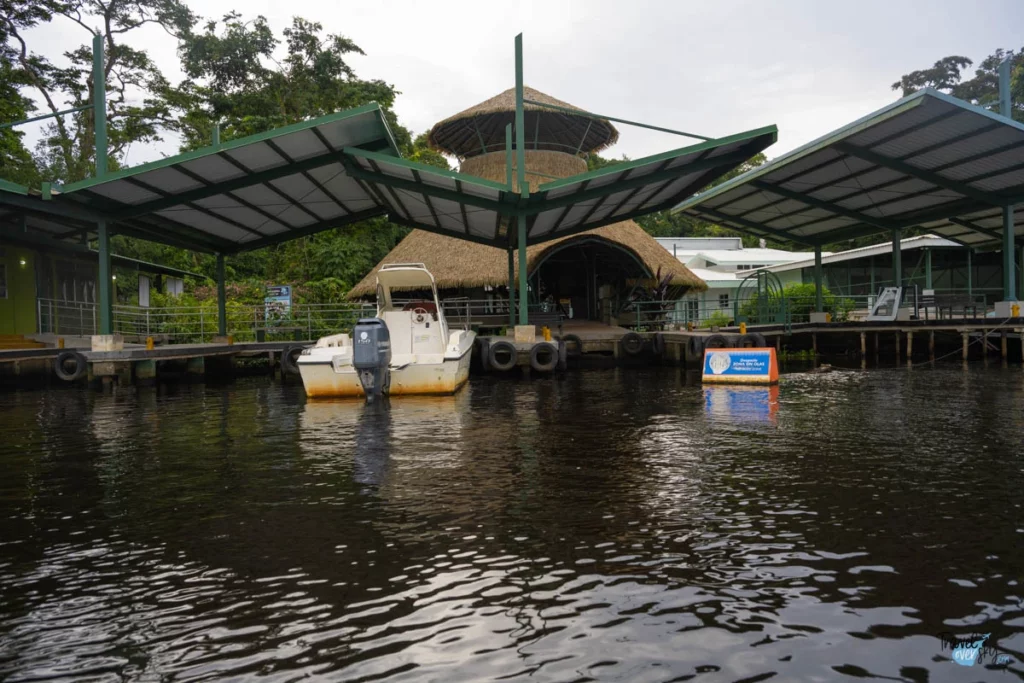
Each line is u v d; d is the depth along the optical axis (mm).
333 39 32375
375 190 17672
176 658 2922
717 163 15797
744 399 11367
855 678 2691
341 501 5344
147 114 31312
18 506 5375
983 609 3266
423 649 2957
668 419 9266
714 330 20719
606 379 15648
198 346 19125
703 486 5586
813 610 3277
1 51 27250
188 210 17031
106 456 7340
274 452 7438
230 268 32406
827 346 24328
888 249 28250
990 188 17609
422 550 4191
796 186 19453
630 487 5590
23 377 17656
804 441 7488
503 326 23844
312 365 12414
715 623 3162
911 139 15234
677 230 51375
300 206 18797
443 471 6309
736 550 4090
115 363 15930
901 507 4895
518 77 15375
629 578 3695
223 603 3484
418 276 13742
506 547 4215
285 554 4176
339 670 2801
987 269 28734
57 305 21375
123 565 4055
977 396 11172
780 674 2723
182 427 9406
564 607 3354
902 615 3219
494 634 3086
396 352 13430
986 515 4680
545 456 6898
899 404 10352
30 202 14477
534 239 21078
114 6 29141
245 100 31172
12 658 2949
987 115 13500
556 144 26344
